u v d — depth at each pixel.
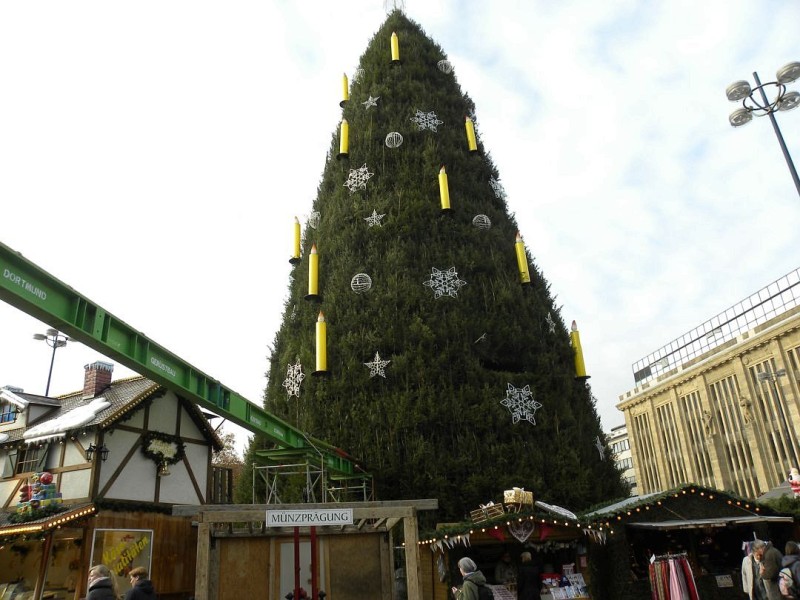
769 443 71.12
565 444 24.88
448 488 23.08
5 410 21.92
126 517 18.62
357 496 24.67
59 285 11.38
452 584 15.45
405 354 25.88
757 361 73.81
